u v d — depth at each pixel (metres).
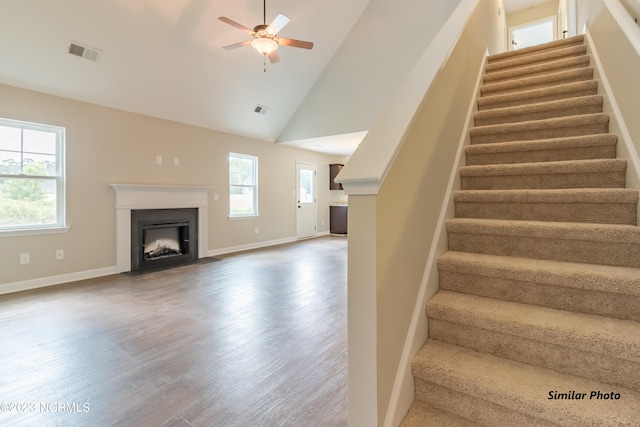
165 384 1.87
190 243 5.59
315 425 1.52
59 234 4.11
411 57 5.23
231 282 4.15
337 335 2.54
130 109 4.74
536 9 7.05
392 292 1.23
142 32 3.86
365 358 1.13
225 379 1.92
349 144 7.36
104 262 4.54
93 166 4.40
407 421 1.24
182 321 2.84
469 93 2.69
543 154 2.17
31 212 3.95
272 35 3.36
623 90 1.85
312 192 8.55
